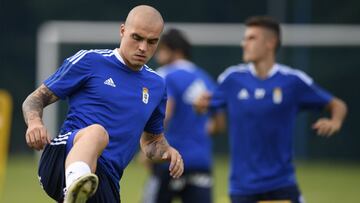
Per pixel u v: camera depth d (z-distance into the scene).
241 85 26.61
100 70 18.94
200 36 68.38
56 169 18.44
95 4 74.00
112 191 18.81
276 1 72.88
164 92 19.81
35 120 18.11
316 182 53.38
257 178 25.94
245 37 26.84
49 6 73.69
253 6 73.19
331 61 68.44
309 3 72.38
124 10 73.81
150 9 18.70
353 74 68.19
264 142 26.08
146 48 18.55
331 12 72.38
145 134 20.34
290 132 26.36
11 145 70.00
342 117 26.56
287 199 25.86
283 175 25.98
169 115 29.66
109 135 18.77
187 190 29.94
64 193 17.52
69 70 18.78
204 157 30.05
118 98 18.92
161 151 20.22
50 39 66.44
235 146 26.45
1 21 72.94
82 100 18.88
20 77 72.06
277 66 26.69
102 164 18.59
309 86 26.53
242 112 26.44
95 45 66.88
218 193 45.66
